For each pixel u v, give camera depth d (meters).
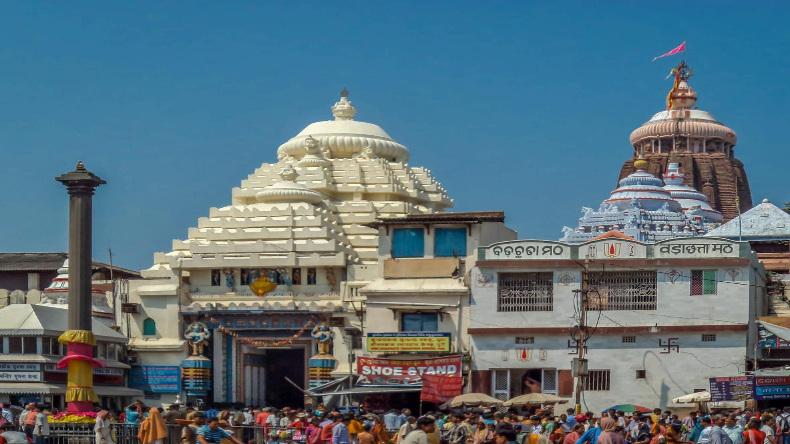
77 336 53.69
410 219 68.38
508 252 64.19
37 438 45.16
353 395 66.12
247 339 74.62
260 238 76.75
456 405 56.78
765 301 67.94
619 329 62.31
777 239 85.75
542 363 63.09
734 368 61.19
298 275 75.12
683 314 62.06
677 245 62.59
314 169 84.25
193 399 73.62
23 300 83.62
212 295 75.81
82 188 54.69
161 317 75.50
